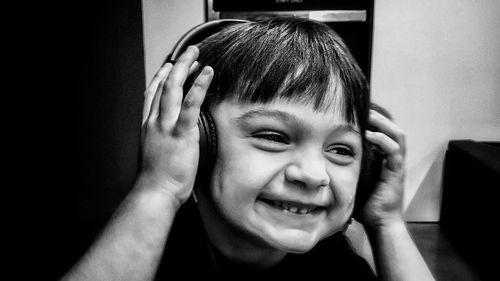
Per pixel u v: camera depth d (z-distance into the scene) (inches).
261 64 18.3
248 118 17.9
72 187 43.8
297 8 70.2
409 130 77.1
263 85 17.8
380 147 24.2
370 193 25.3
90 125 49.6
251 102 17.8
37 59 36.7
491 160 62.5
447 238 72.9
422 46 73.8
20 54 34.2
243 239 21.0
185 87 19.9
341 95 18.5
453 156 73.5
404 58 74.3
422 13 72.7
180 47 24.3
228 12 71.3
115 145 59.7
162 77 21.6
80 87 46.4
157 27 74.6
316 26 20.6
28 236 34.6
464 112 76.1
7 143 32.4
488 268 57.6
